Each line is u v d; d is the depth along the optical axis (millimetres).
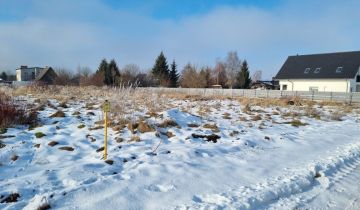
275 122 11922
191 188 4848
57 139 7523
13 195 4242
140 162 5941
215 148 7234
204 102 18812
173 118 10320
